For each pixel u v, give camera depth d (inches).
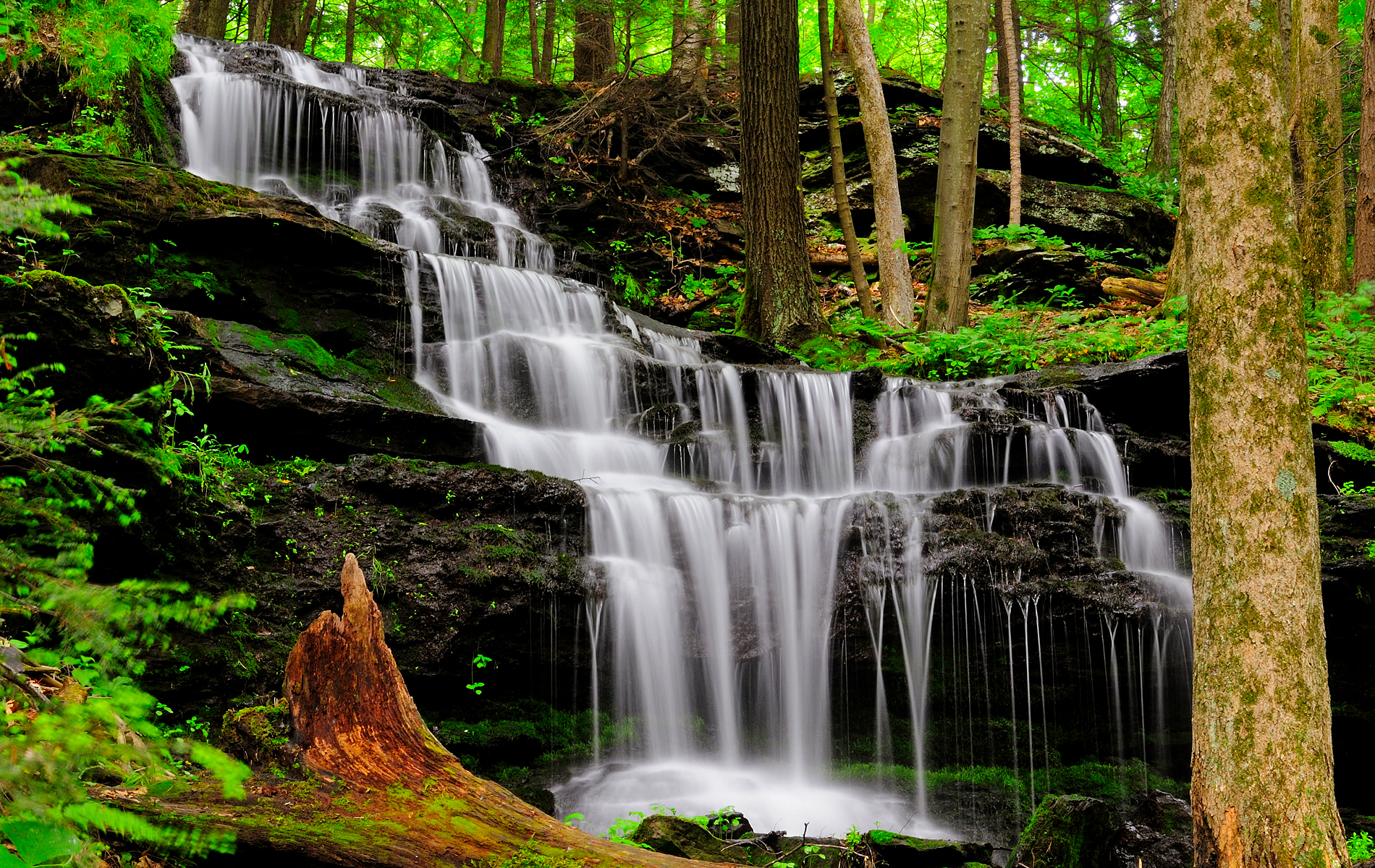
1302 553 159.5
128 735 88.7
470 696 261.3
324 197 538.0
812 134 731.4
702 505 310.3
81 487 191.9
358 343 363.3
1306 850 153.4
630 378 401.4
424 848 127.5
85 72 366.0
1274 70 165.9
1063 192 714.2
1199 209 168.7
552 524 287.1
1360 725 304.5
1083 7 1091.3
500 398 379.9
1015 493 332.2
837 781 296.0
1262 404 161.3
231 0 1057.5
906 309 571.2
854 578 309.0
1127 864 219.3
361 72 670.5
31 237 263.0
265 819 124.6
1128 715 307.1
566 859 131.4
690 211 676.7
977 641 305.7
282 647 230.2
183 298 327.3
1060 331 522.0
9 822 73.4
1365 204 516.7
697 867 136.6
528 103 718.5
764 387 399.5
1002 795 291.7
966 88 515.5
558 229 629.9
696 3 784.3
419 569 261.4
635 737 281.7
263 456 285.9
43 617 114.7
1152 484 382.0
